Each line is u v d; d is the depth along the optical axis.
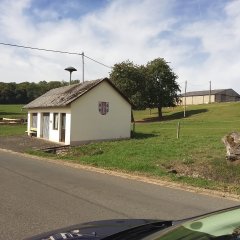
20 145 31.12
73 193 11.38
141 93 72.62
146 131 41.16
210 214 3.63
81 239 3.71
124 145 26.64
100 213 8.96
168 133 37.53
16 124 57.25
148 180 14.28
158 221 4.22
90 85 32.81
